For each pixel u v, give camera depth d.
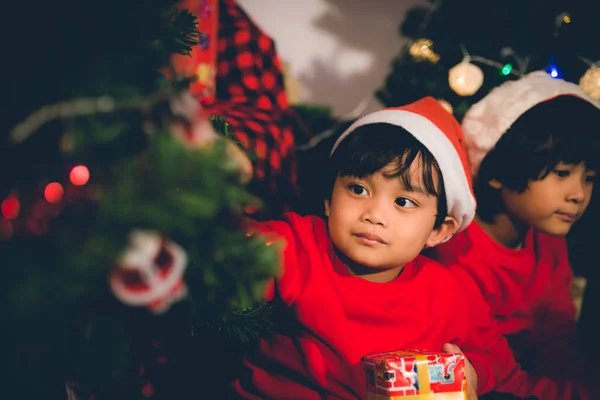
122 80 0.58
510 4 1.39
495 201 1.18
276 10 2.49
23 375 0.52
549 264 1.23
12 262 0.46
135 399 0.73
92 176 0.52
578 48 1.36
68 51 0.56
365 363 0.86
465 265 1.15
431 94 1.40
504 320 1.19
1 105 0.56
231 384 0.98
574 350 1.23
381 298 0.94
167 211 0.49
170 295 0.53
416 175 0.91
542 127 1.09
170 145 0.49
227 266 0.59
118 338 0.56
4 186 0.54
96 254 0.46
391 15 2.50
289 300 0.93
